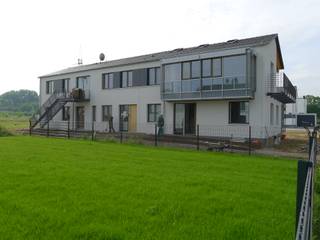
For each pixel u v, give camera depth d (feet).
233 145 67.10
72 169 36.96
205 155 52.90
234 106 80.74
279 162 46.50
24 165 39.24
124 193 26.61
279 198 26.07
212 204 24.04
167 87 87.86
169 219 20.76
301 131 148.46
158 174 35.01
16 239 17.46
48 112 115.34
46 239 17.57
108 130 106.83
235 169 39.58
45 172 34.88
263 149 69.21
